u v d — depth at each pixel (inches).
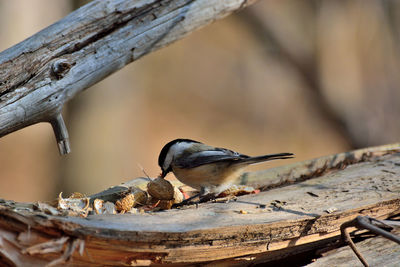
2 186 680.4
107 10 226.4
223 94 920.3
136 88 837.2
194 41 1016.9
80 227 147.9
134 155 725.3
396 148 315.3
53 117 222.5
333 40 681.0
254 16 659.4
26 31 799.1
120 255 155.6
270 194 228.2
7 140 803.4
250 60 948.6
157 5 239.0
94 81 232.5
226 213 192.4
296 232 189.0
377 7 669.3
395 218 222.4
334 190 229.6
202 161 286.8
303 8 724.7
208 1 255.3
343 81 688.4
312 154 755.4
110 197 235.0
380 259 183.0
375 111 658.8
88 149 598.2
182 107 902.4
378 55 687.1
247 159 284.0
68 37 218.8
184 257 165.6
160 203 247.0
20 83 209.8
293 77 695.7
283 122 842.8
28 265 147.9
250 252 180.9
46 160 741.9
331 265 180.4
